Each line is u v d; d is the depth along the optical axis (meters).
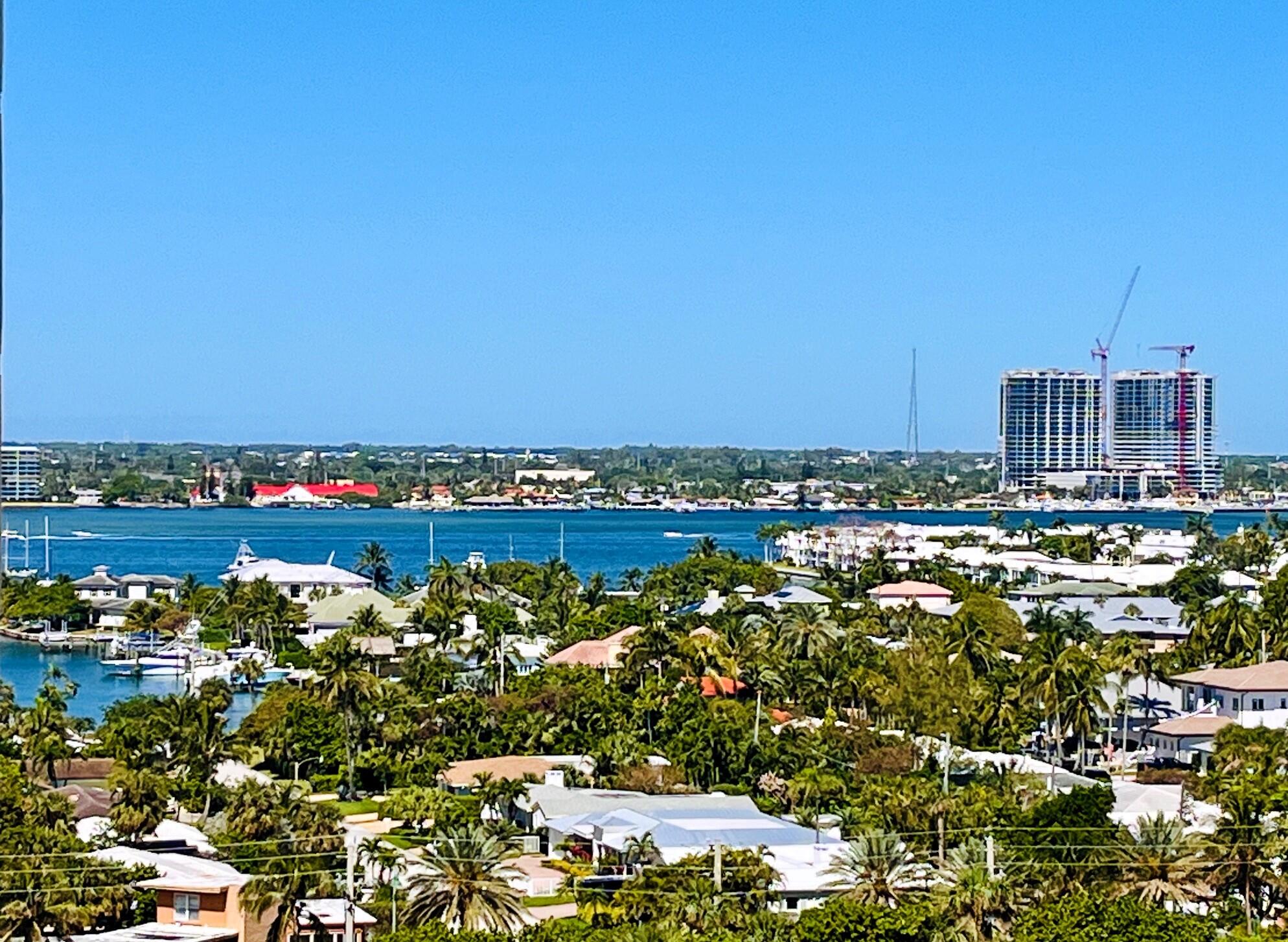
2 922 101.12
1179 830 117.00
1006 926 104.44
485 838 111.00
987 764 160.50
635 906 107.62
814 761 163.50
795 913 111.12
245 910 105.06
